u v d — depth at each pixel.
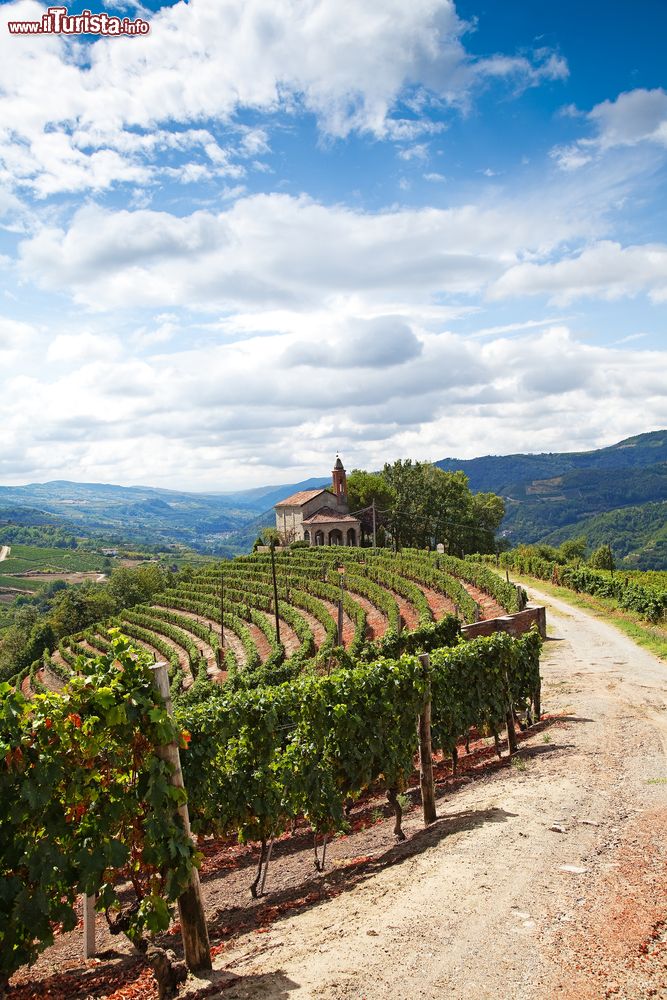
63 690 6.02
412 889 7.16
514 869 7.41
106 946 7.79
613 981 5.30
